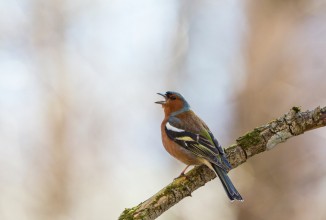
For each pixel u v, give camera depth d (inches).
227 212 631.2
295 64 650.2
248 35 671.1
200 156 380.8
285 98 635.5
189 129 402.0
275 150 595.8
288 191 588.4
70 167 716.7
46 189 701.9
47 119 742.5
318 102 642.8
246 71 656.4
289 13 667.4
